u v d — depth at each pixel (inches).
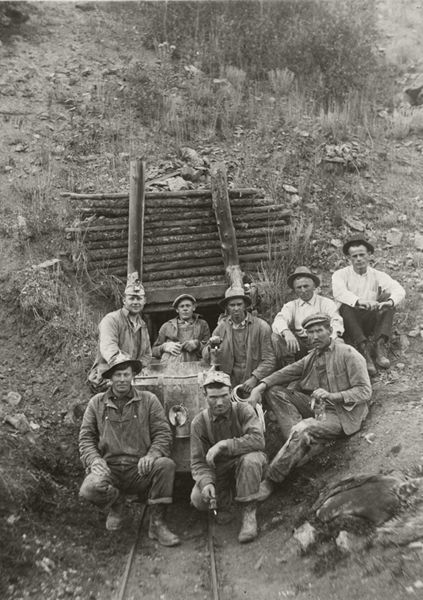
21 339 272.1
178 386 211.0
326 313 248.7
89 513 205.5
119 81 444.1
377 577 153.4
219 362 243.3
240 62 478.0
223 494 206.1
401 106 453.4
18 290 282.7
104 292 295.6
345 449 207.9
